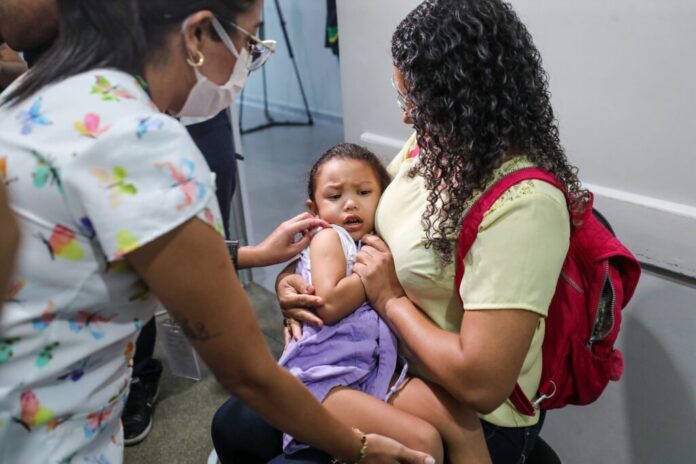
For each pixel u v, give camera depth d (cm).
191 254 63
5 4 95
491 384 88
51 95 66
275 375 74
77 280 65
